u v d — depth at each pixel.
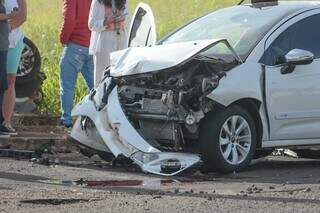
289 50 19.62
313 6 20.70
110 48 22.53
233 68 18.56
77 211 13.48
